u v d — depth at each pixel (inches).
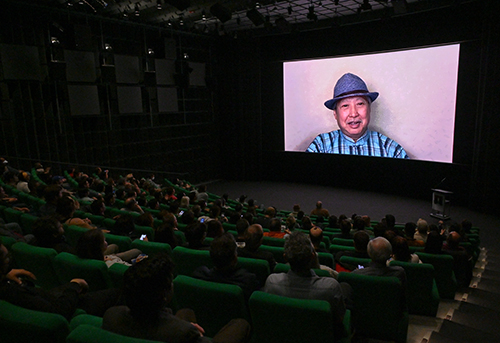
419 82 474.6
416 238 230.7
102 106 499.5
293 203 513.7
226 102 663.1
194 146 642.8
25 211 196.4
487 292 178.1
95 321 67.1
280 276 91.7
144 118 559.8
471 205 451.5
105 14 486.0
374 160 549.0
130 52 526.0
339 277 109.7
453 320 141.1
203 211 274.8
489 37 414.6
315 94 569.0
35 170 373.7
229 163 681.0
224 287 88.3
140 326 60.4
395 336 111.0
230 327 73.6
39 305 74.7
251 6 441.1
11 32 404.5
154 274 59.8
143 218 176.4
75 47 424.2
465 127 449.7
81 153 482.9
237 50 634.2
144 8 476.1
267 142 648.4
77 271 96.2
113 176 519.2
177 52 592.4
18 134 425.7
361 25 517.0
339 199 522.3
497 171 428.1
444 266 159.2
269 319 84.0
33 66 418.6
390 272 112.7
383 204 490.3
